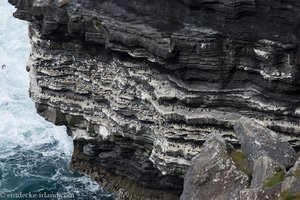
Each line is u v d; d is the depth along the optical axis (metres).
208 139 41.09
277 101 47.06
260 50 45.72
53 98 54.88
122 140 52.41
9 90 70.69
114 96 51.62
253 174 37.62
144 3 48.88
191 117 47.91
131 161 53.59
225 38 46.22
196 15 47.09
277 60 45.59
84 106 53.94
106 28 49.38
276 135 40.72
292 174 35.38
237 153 40.34
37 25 53.78
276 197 34.75
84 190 56.03
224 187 37.66
